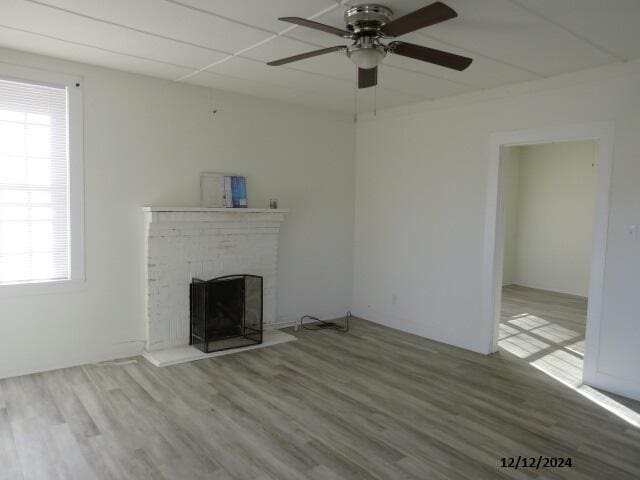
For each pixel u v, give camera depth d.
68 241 3.85
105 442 2.73
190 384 3.62
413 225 5.13
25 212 3.64
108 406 3.20
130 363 4.03
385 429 2.97
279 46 3.26
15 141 3.57
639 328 3.46
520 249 8.45
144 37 3.11
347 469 2.51
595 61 3.44
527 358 4.41
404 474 2.48
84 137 3.84
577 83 3.71
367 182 5.68
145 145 4.17
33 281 3.71
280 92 4.64
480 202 4.46
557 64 3.52
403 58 3.39
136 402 3.27
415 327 5.16
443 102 4.73
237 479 2.40
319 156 5.46
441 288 4.88
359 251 5.84
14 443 2.70
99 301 4.02
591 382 3.75
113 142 3.99
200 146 4.50
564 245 7.80
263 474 2.45
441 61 2.67
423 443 2.81
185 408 3.20
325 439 2.83
